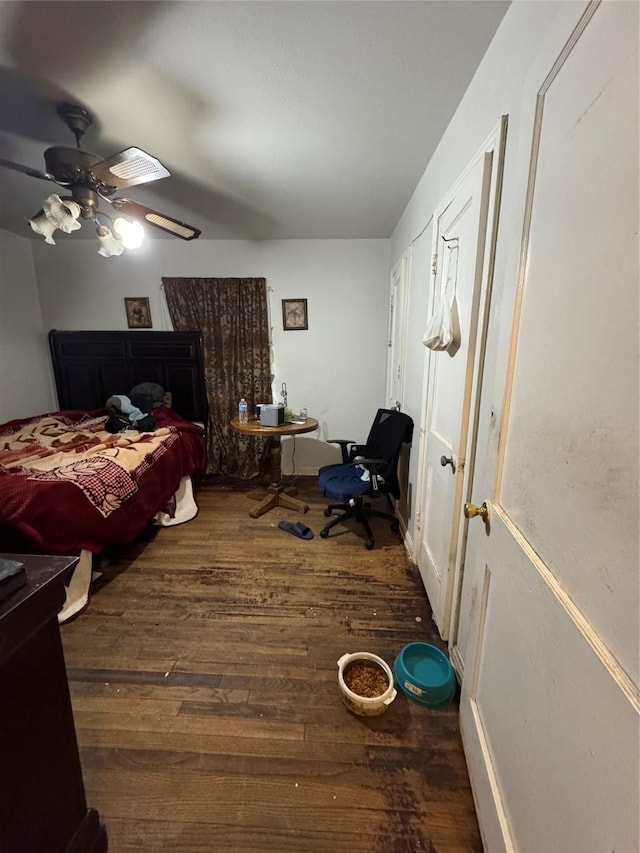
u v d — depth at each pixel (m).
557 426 0.70
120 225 1.92
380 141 1.83
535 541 0.78
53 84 1.42
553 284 0.74
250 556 2.43
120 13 1.11
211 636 1.76
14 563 0.79
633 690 0.48
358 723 1.36
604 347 0.56
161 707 1.41
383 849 1.02
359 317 3.63
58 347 3.72
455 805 1.12
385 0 1.08
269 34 1.19
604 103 0.57
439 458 1.82
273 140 1.82
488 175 1.23
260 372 3.68
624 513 0.51
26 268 3.52
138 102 1.53
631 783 0.46
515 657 0.86
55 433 2.84
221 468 3.87
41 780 0.86
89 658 1.63
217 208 2.72
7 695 0.76
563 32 0.70
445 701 1.42
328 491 2.57
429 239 2.03
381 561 2.39
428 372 2.05
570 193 0.68
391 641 1.74
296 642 1.73
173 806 1.11
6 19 1.12
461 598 1.54
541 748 0.72
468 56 1.29
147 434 2.80
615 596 0.52
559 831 0.64
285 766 1.22
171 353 3.68
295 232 3.28
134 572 2.25
